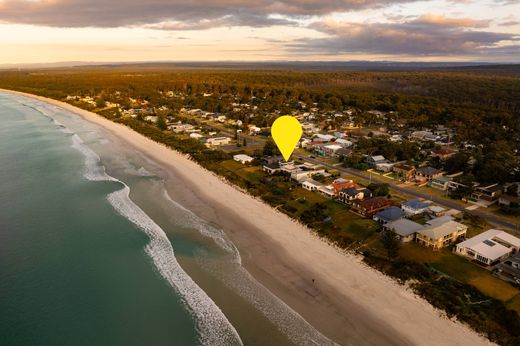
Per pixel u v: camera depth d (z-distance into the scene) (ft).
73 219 216.74
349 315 140.15
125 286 157.17
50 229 204.85
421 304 144.46
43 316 140.56
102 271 167.43
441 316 138.00
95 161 331.77
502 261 171.01
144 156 347.56
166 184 274.36
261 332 132.16
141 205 237.45
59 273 165.99
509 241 184.24
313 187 256.73
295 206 231.91
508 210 229.04
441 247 184.75
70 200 243.60
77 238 195.52
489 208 238.89
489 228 208.85
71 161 330.75
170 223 212.84
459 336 128.77
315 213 217.36
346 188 245.86
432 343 126.41
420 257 175.52
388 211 212.43
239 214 222.89
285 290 154.71
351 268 167.73
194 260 176.35
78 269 168.76
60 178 285.64
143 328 134.72
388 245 173.78
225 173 293.23
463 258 174.91
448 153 354.13
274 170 293.84
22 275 164.45
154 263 173.78
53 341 129.29
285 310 143.13
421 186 278.46
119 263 173.58
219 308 144.15
